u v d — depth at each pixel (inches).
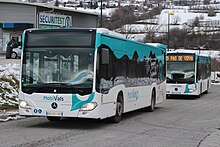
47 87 497.7
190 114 743.7
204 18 3727.9
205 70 1402.6
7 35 1904.5
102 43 512.1
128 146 398.0
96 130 503.2
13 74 948.0
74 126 537.3
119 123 581.0
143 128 535.2
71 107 491.2
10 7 1883.6
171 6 4116.6
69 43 502.6
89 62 496.1
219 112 791.7
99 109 497.4
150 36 2348.7
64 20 1870.1
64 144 397.4
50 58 503.8
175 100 1142.3
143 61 716.7
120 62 585.6
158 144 416.5
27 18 1872.5
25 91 505.0
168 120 639.1
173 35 2942.9
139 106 691.4
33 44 512.1
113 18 2390.5
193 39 3016.7
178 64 1168.2
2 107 713.6
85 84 491.8
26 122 576.1
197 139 457.4
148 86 751.1
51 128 514.9
